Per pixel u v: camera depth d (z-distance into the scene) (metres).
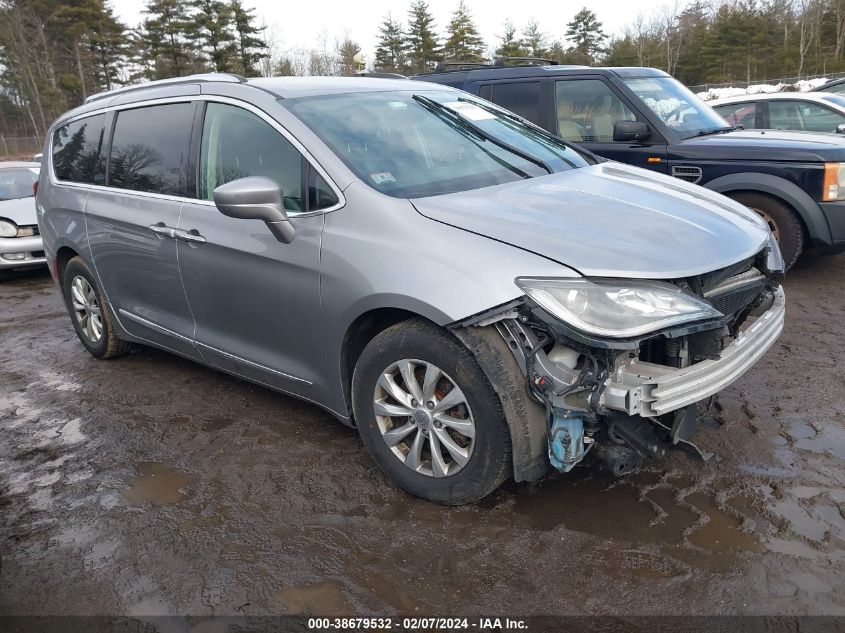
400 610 2.55
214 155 3.90
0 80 59.28
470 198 3.26
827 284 6.25
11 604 2.70
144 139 4.40
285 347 3.62
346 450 3.72
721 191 6.38
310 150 3.43
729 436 3.63
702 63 62.19
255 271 3.58
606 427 2.82
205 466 3.65
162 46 57.53
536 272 2.72
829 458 3.39
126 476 3.61
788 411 3.89
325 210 3.30
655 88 7.06
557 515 3.04
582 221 3.06
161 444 3.93
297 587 2.70
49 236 5.26
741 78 60.16
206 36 57.06
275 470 3.56
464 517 3.06
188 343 4.23
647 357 2.88
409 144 3.68
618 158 6.84
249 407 4.34
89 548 3.01
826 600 2.48
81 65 61.16
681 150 6.50
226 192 3.15
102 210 4.61
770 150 6.14
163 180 4.20
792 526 2.88
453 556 2.82
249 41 58.16
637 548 2.80
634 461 2.86
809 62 58.00
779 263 3.48
